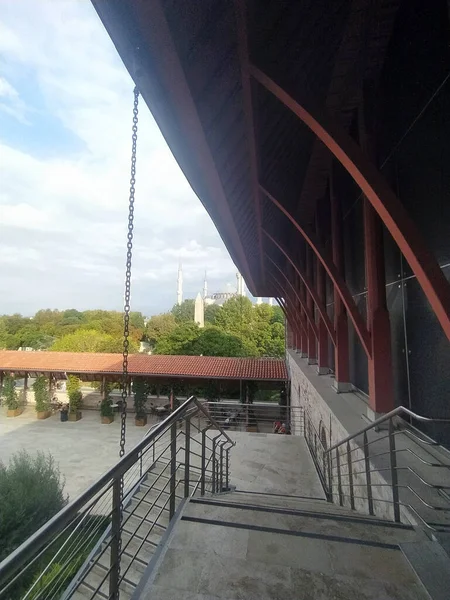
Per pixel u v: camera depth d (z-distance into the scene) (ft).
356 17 12.16
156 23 4.68
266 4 6.97
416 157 12.66
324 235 27.14
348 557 7.10
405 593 6.11
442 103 10.96
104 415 54.80
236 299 136.67
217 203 12.39
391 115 14.71
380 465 11.59
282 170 18.21
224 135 9.20
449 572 6.50
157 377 55.72
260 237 23.91
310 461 25.58
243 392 52.49
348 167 8.95
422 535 7.93
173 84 6.07
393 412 9.49
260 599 5.91
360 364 20.61
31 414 60.34
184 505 9.17
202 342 87.20
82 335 101.14
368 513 11.32
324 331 29.91
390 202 8.91
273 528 8.05
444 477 10.50
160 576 6.42
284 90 7.93
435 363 12.22
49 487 23.29
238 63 7.52
